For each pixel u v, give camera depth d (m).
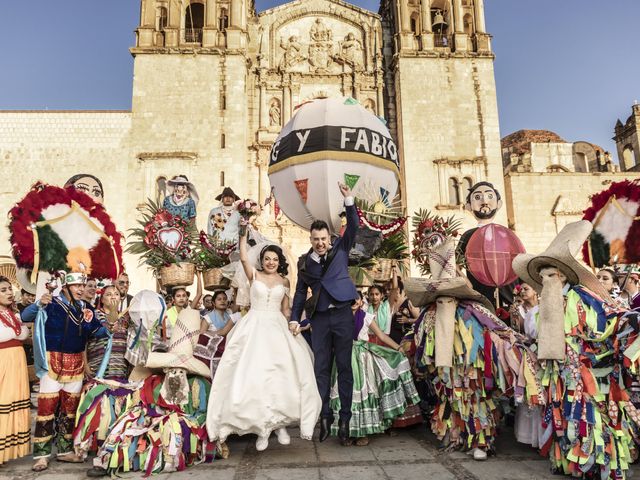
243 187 25.69
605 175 27.58
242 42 27.55
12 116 25.78
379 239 6.67
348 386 5.73
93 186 8.05
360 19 29.78
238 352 5.29
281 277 5.86
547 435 4.84
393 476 4.62
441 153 27.05
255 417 4.97
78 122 25.95
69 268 5.87
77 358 5.64
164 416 5.18
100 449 4.95
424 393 7.28
